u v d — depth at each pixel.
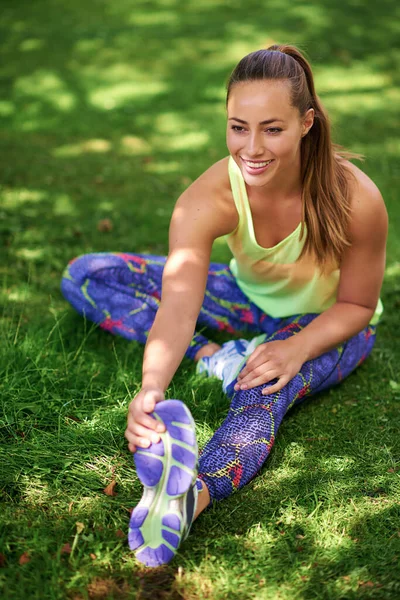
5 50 8.06
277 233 2.67
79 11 9.58
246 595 1.96
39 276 3.82
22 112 6.41
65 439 2.55
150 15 9.43
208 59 7.86
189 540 2.15
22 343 3.02
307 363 2.71
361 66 7.71
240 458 2.31
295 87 2.23
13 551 2.08
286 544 2.13
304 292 2.88
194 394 2.78
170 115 6.45
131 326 3.15
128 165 5.43
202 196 2.52
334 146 2.76
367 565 2.05
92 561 2.05
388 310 3.57
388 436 2.66
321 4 9.69
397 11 9.52
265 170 2.29
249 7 9.70
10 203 4.68
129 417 2.04
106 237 4.31
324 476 2.43
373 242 2.62
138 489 2.36
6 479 2.34
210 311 3.25
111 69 7.55
